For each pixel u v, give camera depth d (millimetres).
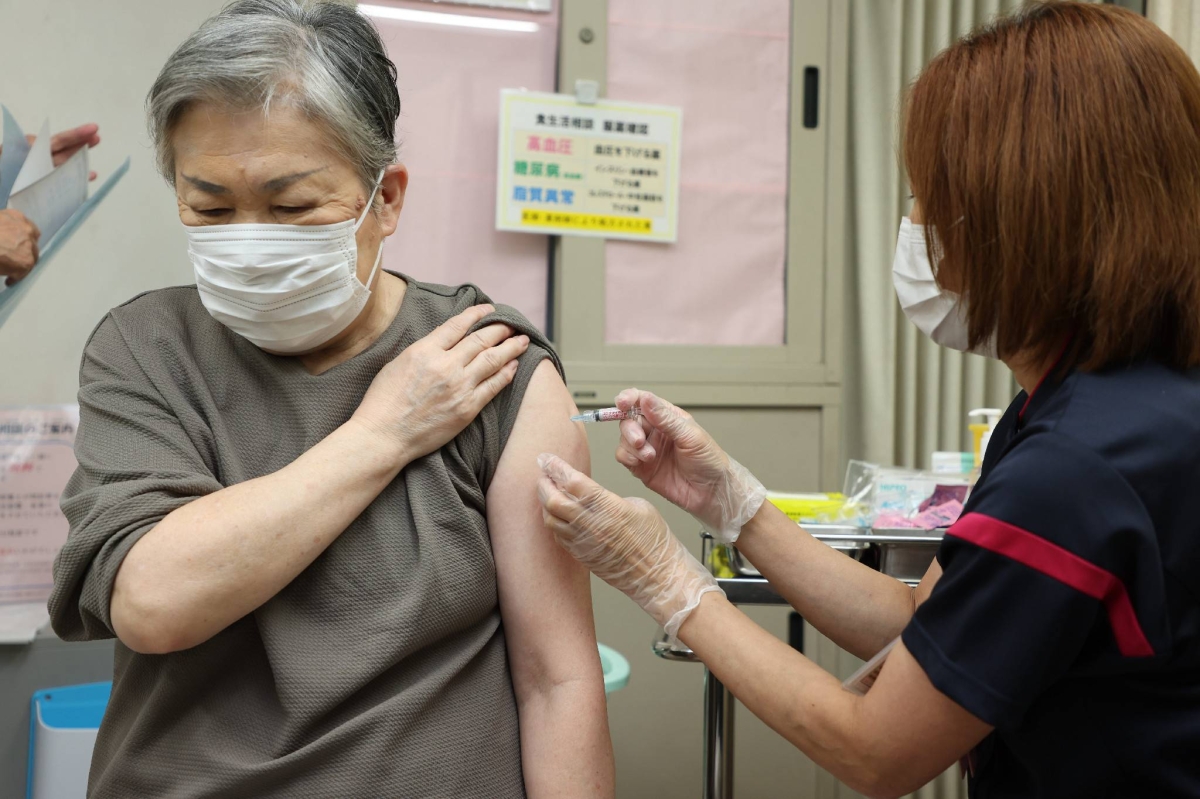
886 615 1059
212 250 852
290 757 813
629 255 2176
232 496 819
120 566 794
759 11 2230
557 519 916
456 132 2088
